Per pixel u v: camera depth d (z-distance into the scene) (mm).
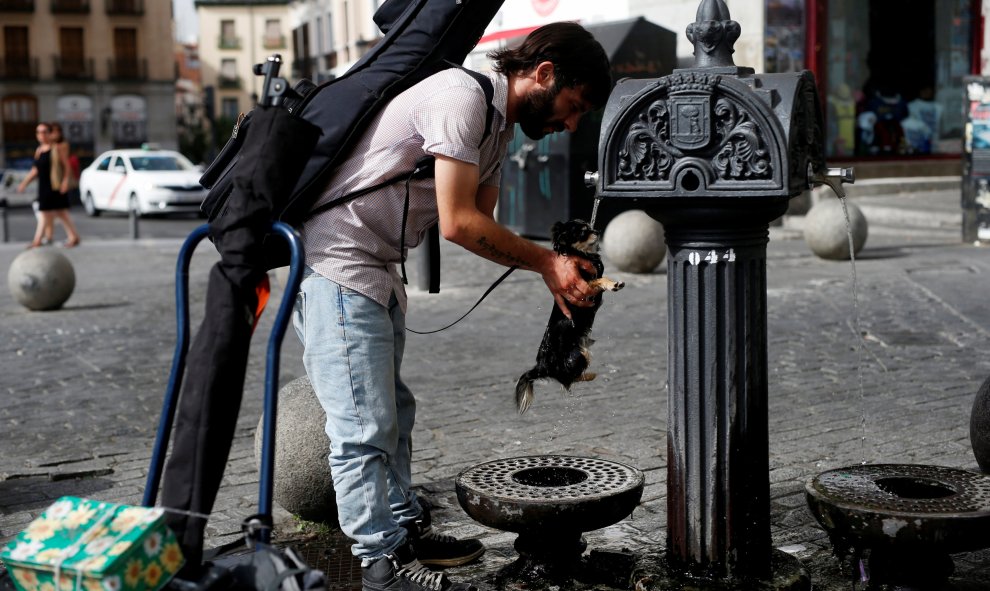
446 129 2887
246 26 92500
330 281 3049
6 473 4953
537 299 9922
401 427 3520
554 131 3152
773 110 2771
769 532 3143
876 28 17031
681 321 3053
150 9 62719
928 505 2984
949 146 17828
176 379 2436
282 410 4184
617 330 8219
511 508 3129
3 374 7441
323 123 3000
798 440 5172
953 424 5375
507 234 2961
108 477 4949
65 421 6047
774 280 10398
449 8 3045
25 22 60594
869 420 5496
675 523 3145
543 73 3016
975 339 7469
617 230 11242
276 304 10164
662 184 2918
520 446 5242
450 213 2898
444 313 9312
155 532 2104
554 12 10156
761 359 3059
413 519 3500
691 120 2846
